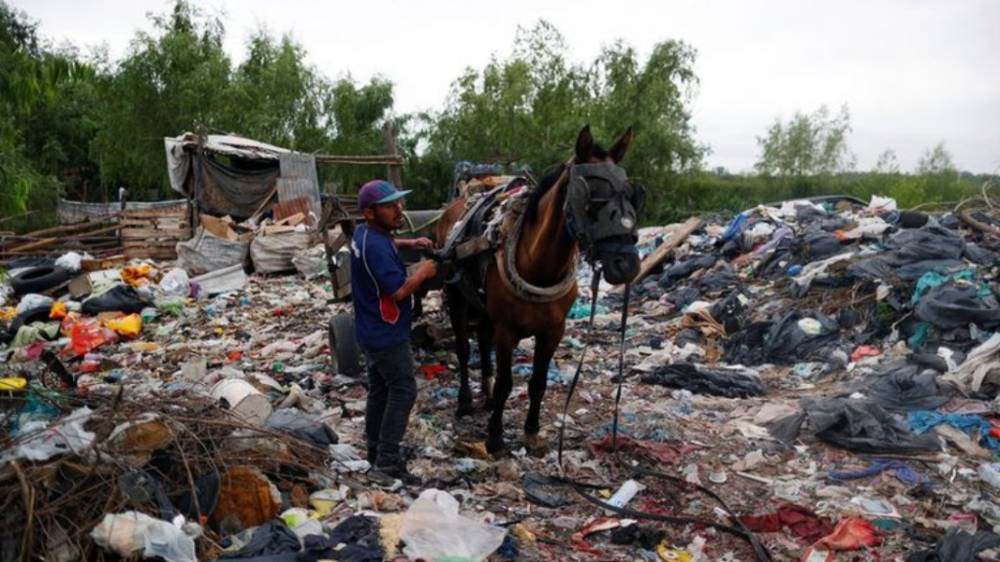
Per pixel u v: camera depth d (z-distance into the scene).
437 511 3.82
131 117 27.75
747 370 7.05
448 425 5.66
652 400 6.34
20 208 5.58
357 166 28.59
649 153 26.73
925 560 3.67
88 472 3.44
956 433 5.31
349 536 3.62
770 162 34.66
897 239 8.98
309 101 29.19
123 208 19.62
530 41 28.88
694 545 3.90
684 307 9.53
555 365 7.40
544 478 4.64
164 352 8.26
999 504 4.36
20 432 3.79
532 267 4.50
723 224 13.12
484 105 27.94
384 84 29.23
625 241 3.97
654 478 4.73
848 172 34.16
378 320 4.29
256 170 18.47
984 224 9.92
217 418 4.28
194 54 28.00
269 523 3.64
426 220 7.42
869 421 5.33
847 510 4.29
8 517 3.20
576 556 3.78
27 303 10.19
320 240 13.73
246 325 9.62
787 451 5.23
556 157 26.06
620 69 27.55
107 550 3.19
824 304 8.18
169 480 3.75
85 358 7.96
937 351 6.82
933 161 30.73
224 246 13.70
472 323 5.95
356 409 5.93
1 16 5.17
